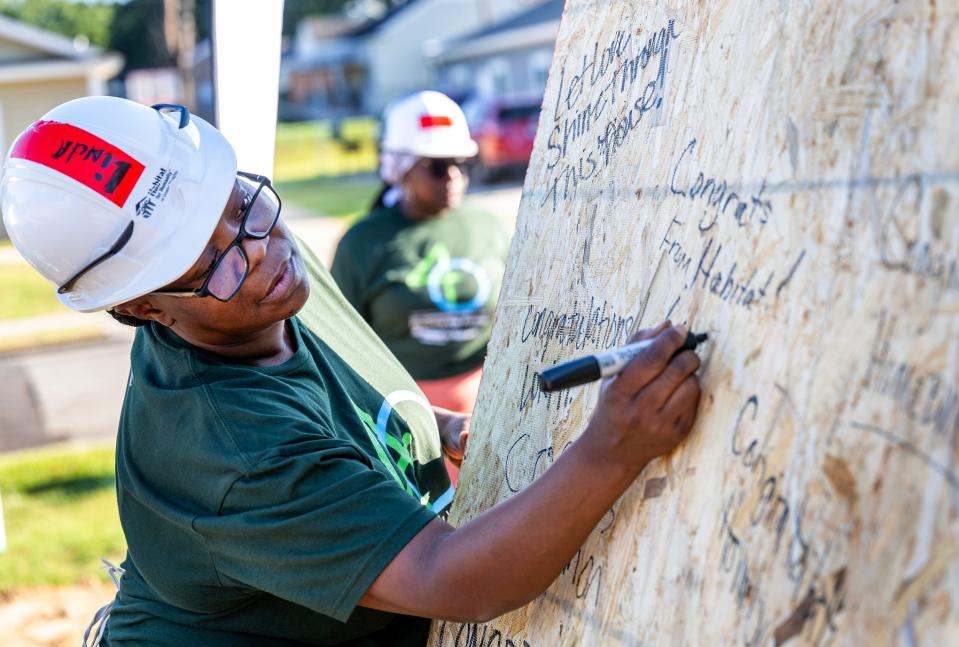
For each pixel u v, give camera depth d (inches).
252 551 58.7
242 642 67.9
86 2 2065.7
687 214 53.6
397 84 1801.2
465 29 1786.4
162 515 63.6
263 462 58.7
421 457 83.7
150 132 66.2
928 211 38.8
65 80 1041.5
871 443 39.4
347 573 55.6
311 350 77.9
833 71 44.6
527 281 71.7
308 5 2433.6
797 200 45.3
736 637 44.0
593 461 50.4
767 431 44.5
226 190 66.6
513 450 67.6
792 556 41.9
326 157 1353.3
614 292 59.8
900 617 36.9
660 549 50.2
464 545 53.1
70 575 198.7
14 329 469.1
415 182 175.5
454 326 175.3
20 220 65.6
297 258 70.7
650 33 61.0
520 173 886.4
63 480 259.0
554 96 72.5
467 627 69.0
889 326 39.6
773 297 45.6
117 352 413.1
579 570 57.2
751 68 50.4
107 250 64.2
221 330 68.4
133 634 71.3
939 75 39.6
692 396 48.6
